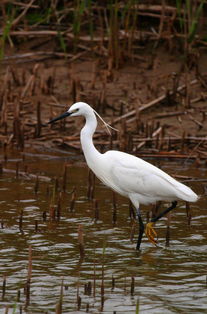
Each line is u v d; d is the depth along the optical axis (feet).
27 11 71.31
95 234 35.50
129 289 28.55
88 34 69.15
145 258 32.32
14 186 43.57
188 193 33.14
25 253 32.40
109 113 56.54
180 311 26.40
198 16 63.21
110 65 62.34
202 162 48.57
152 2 68.23
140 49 67.31
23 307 26.58
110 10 65.98
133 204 36.70
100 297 27.73
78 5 63.87
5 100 54.80
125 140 50.03
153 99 57.93
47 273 30.04
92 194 41.39
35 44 69.15
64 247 33.37
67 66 65.36
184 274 30.27
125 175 34.81
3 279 28.60
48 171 47.03
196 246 34.01
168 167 47.70
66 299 27.40
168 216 34.71
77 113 35.47
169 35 65.00
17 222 36.91
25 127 54.80
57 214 37.40
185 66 60.85
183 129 53.36
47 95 59.98
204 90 59.67
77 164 48.88
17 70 64.80
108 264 31.40
